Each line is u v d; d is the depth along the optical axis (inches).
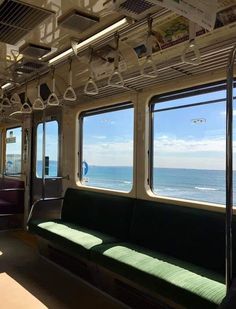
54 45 151.9
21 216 264.1
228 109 82.8
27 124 262.7
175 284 99.5
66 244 153.1
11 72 191.3
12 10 111.9
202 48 112.4
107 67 154.9
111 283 137.1
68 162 219.0
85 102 200.2
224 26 107.2
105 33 135.0
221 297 89.6
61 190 225.0
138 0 94.6
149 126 161.6
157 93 155.4
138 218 153.2
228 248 83.4
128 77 142.9
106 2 109.0
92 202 185.2
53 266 176.4
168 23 119.2
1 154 316.5
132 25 124.3
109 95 180.5
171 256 129.7
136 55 140.7
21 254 198.1
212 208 130.6
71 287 148.4
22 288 146.6
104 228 171.5
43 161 201.8
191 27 107.1
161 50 131.6
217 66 122.9
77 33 136.2
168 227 137.9
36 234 181.9
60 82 198.5
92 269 149.0
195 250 124.6
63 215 203.3
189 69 129.7
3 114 273.0
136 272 112.9
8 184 277.3
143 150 162.9
